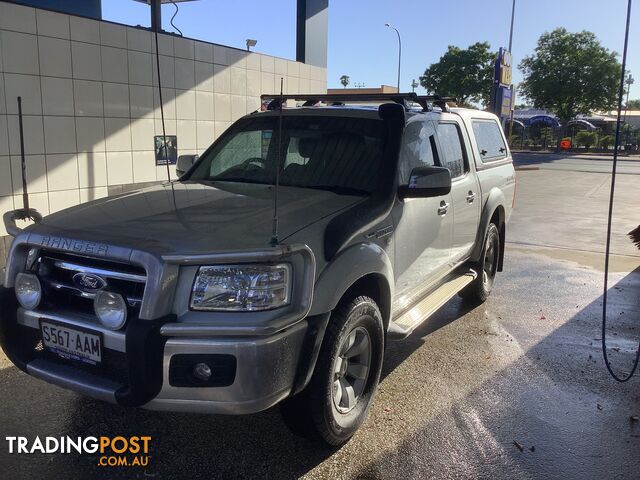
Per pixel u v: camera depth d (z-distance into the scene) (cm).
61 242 291
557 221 1211
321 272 299
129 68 704
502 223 656
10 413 370
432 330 545
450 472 319
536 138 5644
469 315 591
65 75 633
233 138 461
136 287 273
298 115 446
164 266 263
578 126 5738
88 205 352
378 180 374
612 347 509
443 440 351
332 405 317
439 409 389
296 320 273
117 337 270
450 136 520
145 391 263
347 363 341
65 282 297
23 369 306
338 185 386
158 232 287
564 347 507
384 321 374
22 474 310
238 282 266
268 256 259
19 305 311
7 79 580
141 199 356
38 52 605
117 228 295
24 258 312
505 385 428
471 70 4928
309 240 297
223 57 833
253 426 362
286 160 419
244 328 257
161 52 741
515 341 519
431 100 516
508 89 2464
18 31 585
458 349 497
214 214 316
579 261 846
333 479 310
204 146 823
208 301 266
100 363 279
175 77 765
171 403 267
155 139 748
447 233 486
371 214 337
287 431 357
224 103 845
